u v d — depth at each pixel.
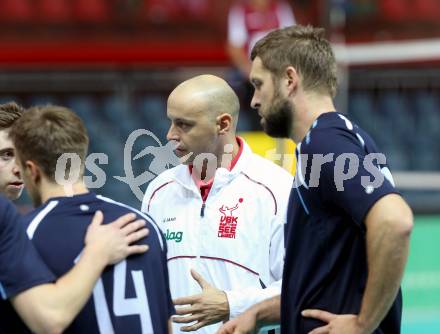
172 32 44.91
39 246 9.91
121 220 10.23
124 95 38.56
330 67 11.07
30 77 37.75
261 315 11.78
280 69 11.02
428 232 27.94
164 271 10.65
